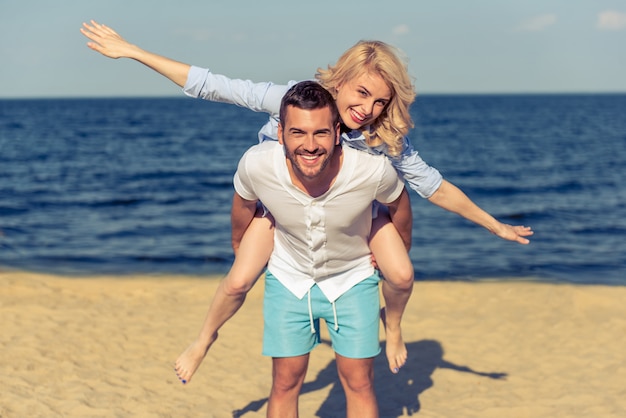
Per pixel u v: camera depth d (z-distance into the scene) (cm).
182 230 1467
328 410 502
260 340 654
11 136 4731
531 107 12925
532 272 1037
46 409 477
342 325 351
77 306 762
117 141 4431
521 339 662
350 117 316
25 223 1511
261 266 361
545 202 1902
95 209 1758
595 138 4534
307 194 319
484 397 524
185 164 3000
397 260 352
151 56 347
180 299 815
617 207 1792
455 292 841
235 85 344
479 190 2169
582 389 530
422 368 593
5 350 592
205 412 490
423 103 16925
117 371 562
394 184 331
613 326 693
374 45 313
